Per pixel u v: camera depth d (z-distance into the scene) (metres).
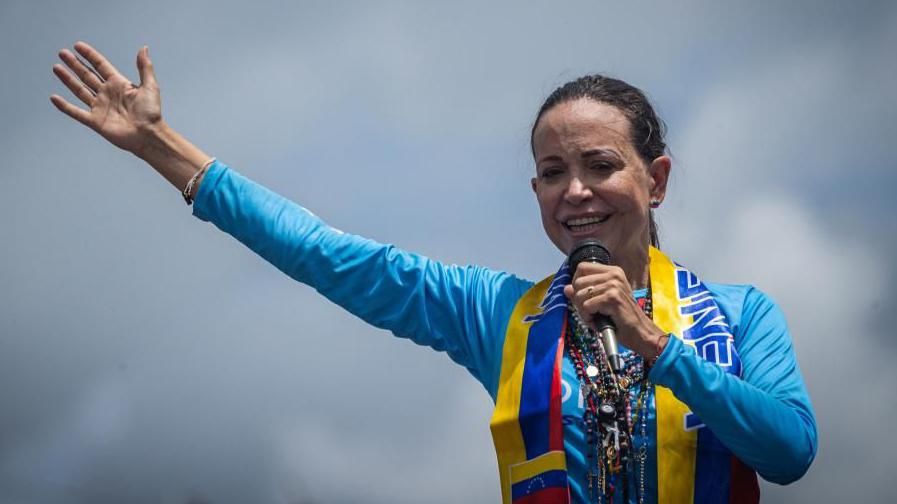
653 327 8.38
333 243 9.62
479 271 9.72
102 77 9.91
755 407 8.25
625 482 8.62
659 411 8.70
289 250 9.59
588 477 8.68
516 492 8.77
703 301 9.20
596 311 8.37
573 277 8.66
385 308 9.61
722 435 8.30
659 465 8.61
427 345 9.70
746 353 8.96
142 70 9.91
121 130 9.75
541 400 8.82
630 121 9.20
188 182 9.73
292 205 9.77
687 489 8.60
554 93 9.39
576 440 8.74
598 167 9.09
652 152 9.36
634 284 9.40
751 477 8.76
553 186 9.20
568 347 9.08
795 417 8.43
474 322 9.49
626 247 9.23
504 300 9.52
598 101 9.20
